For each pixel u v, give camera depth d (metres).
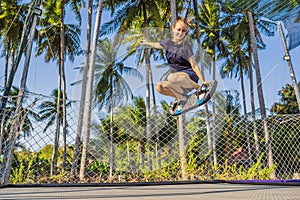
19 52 4.17
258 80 13.23
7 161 3.29
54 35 15.63
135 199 1.48
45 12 15.06
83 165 4.56
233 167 5.68
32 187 2.60
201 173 5.35
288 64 7.90
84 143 2.97
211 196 1.64
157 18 11.37
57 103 3.70
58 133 3.72
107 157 3.08
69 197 1.63
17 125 3.37
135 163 3.31
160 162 3.61
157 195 1.72
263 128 5.66
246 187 2.49
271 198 1.52
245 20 16.03
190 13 13.42
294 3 4.98
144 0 11.57
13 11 13.53
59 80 15.88
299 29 5.43
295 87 7.63
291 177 5.62
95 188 2.47
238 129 5.56
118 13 12.22
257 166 5.61
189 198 1.52
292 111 20.97
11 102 3.50
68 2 14.66
